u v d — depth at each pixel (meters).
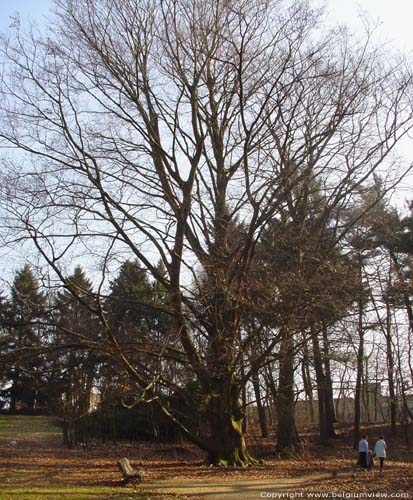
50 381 20.75
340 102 20.28
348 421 46.03
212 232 19.84
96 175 18.75
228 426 20.64
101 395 22.59
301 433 38.19
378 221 21.30
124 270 22.36
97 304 17.47
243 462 20.47
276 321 18.11
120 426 32.91
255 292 18.11
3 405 46.34
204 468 19.56
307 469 19.80
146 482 16.34
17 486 15.41
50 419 42.22
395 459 27.84
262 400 22.88
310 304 17.58
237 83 20.34
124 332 21.34
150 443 31.86
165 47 20.94
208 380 19.97
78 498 13.22
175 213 20.12
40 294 19.88
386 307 21.33
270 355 19.27
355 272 19.34
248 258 18.72
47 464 22.38
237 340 18.97
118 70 20.86
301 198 20.61
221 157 22.03
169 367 20.03
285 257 19.28
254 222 18.39
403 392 33.56
